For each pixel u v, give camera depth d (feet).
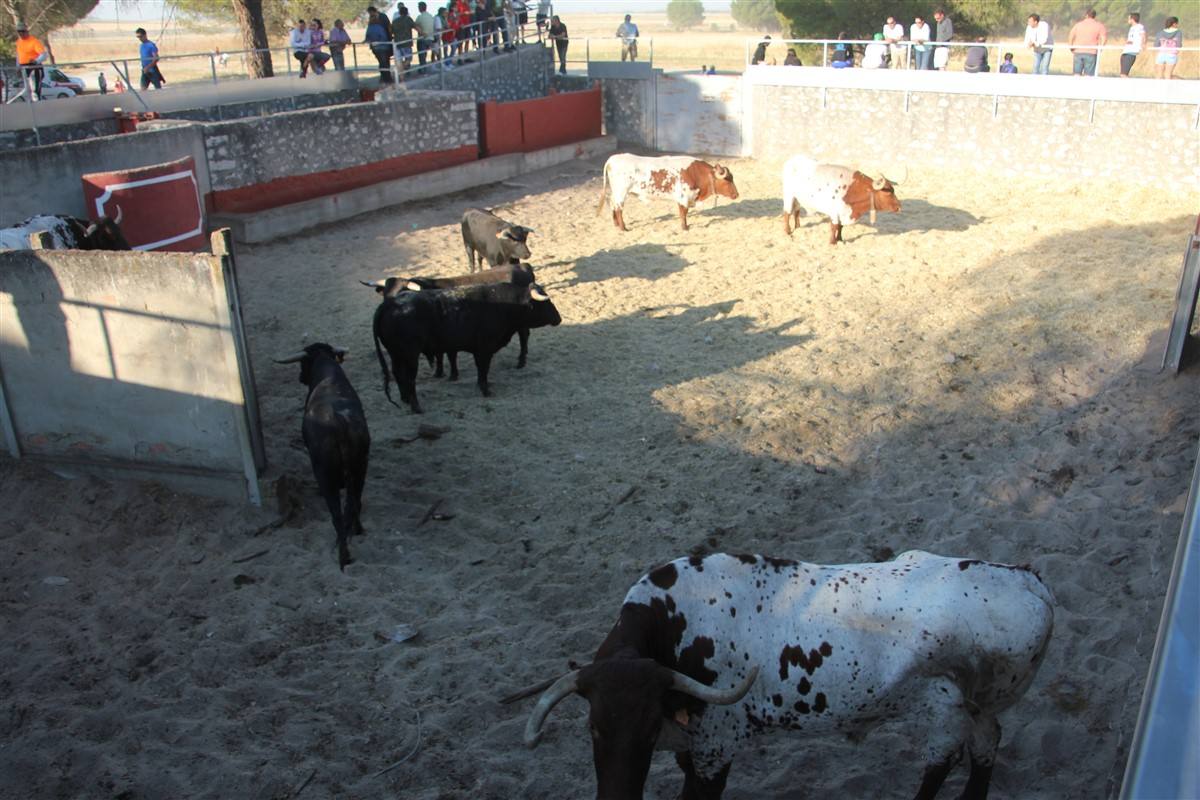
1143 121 68.44
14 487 30.73
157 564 27.30
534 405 37.50
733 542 28.02
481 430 35.47
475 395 38.55
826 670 16.03
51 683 22.40
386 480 31.91
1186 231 56.18
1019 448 32.76
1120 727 19.86
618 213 62.08
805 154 83.87
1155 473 29.91
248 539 28.43
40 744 20.48
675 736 16.24
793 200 58.54
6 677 22.59
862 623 16.17
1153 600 23.90
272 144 62.90
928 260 53.31
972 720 16.14
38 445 31.40
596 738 14.33
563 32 99.45
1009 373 37.73
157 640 23.91
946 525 28.37
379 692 22.13
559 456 33.45
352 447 26.61
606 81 92.43
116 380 29.73
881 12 110.32
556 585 26.04
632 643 15.64
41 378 30.48
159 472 30.42
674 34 415.23
